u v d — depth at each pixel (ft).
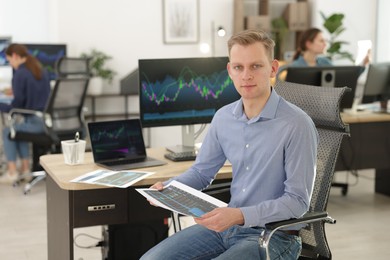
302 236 7.78
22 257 12.24
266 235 6.57
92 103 23.56
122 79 22.95
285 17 26.17
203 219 6.57
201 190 8.15
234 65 7.03
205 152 7.98
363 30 25.70
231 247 6.98
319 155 7.68
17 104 17.80
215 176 8.25
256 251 6.85
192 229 7.65
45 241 13.24
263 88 7.02
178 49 25.12
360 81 24.22
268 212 6.64
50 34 23.89
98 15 24.00
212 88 10.31
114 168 9.01
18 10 23.41
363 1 25.58
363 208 15.76
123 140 9.58
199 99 10.27
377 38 25.82
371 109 16.80
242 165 7.45
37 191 17.71
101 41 24.16
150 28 24.70
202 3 25.20
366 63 17.75
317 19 25.53
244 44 6.91
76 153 9.29
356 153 15.96
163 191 7.53
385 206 15.96
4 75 23.43
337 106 7.59
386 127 16.10
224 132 7.68
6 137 18.63
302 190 6.81
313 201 7.61
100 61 23.70
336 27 24.09
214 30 25.39
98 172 8.77
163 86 10.04
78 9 23.75
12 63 18.01
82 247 12.52
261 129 7.23
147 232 10.14
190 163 9.43
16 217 15.06
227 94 10.40
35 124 17.78
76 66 22.02
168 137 24.47
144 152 9.73
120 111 24.89
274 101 7.22
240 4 25.04
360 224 14.33
